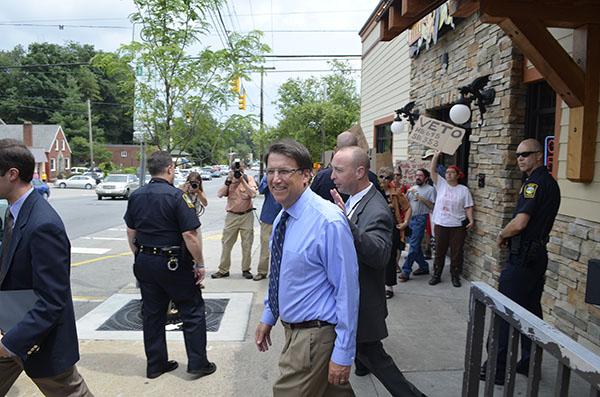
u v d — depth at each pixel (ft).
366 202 9.77
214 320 16.46
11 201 8.00
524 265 11.34
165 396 11.30
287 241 7.73
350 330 7.38
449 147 20.40
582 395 11.12
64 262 7.86
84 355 13.57
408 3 14.24
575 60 13.04
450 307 17.83
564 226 14.43
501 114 18.53
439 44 25.59
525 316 6.36
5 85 256.73
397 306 17.90
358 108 99.60
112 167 191.11
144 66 17.74
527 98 17.93
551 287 15.05
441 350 13.87
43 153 168.66
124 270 25.76
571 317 13.94
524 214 11.17
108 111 286.66
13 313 7.72
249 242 22.49
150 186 12.18
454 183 20.71
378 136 42.57
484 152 20.07
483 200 20.04
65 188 139.23
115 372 12.52
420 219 22.24
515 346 6.81
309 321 7.65
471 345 8.01
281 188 7.55
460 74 22.61
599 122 12.83
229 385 11.85
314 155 87.56
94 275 24.48
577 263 13.75
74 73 271.28
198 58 18.11
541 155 11.57
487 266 19.57
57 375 8.17
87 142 240.32
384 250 8.89
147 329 12.13
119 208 68.49
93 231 43.62
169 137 18.62
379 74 41.60
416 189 22.34
